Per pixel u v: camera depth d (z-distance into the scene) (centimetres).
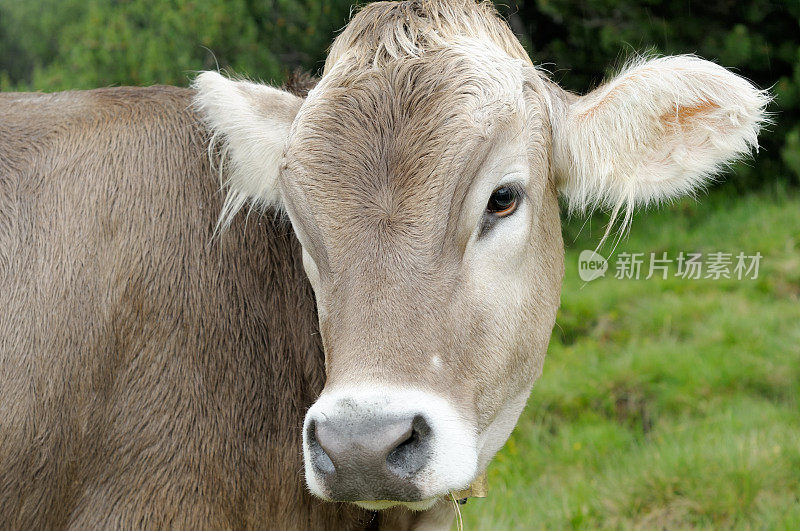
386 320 273
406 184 283
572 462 636
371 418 260
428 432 268
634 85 321
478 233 295
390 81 299
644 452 615
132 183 351
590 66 1159
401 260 278
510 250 303
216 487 334
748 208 1109
